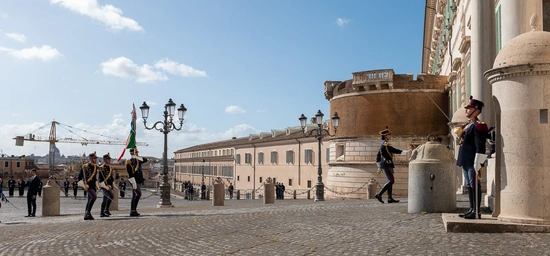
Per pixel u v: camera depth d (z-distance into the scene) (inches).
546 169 283.6
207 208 727.1
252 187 2701.8
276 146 2410.2
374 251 253.3
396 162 1309.1
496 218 313.4
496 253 233.5
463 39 799.7
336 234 314.3
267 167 2513.5
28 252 312.2
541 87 284.4
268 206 687.1
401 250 251.8
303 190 2112.5
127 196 1927.9
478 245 253.8
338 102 1467.8
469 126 329.1
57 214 723.4
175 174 4690.0
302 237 309.4
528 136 288.0
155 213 614.9
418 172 419.8
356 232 318.3
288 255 257.3
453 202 416.8
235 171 2997.0
